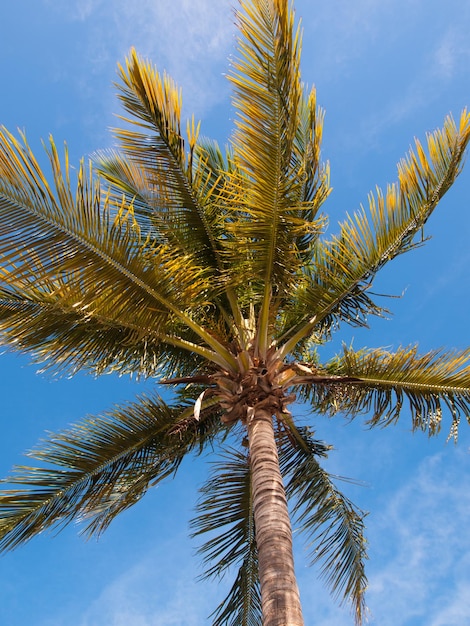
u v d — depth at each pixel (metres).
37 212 5.98
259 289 8.59
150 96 6.93
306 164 7.74
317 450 9.44
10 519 7.62
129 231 6.66
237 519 8.67
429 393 8.51
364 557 8.64
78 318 7.22
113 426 8.41
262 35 6.49
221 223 8.05
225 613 8.37
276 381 7.58
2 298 7.05
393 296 7.89
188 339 8.55
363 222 7.74
